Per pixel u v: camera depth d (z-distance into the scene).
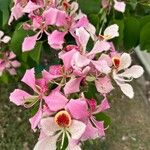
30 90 0.54
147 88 0.64
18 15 0.30
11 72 0.39
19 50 0.32
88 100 0.25
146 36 0.32
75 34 0.27
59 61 0.30
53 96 0.24
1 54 0.38
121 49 0.36
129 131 0.56
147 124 0.58
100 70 0.24
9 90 0.55
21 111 0.54
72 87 0.24
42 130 0.24
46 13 0.27
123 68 0.27
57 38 0.27
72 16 0.28
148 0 0.35
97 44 0.25
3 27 0.35
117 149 0.54
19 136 0.52
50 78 0.25
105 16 0.32
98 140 0.52
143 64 0.67
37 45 0.31
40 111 0.24
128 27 0.33
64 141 0.24
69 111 0.23
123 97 0.59
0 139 0.51
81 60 0.24
